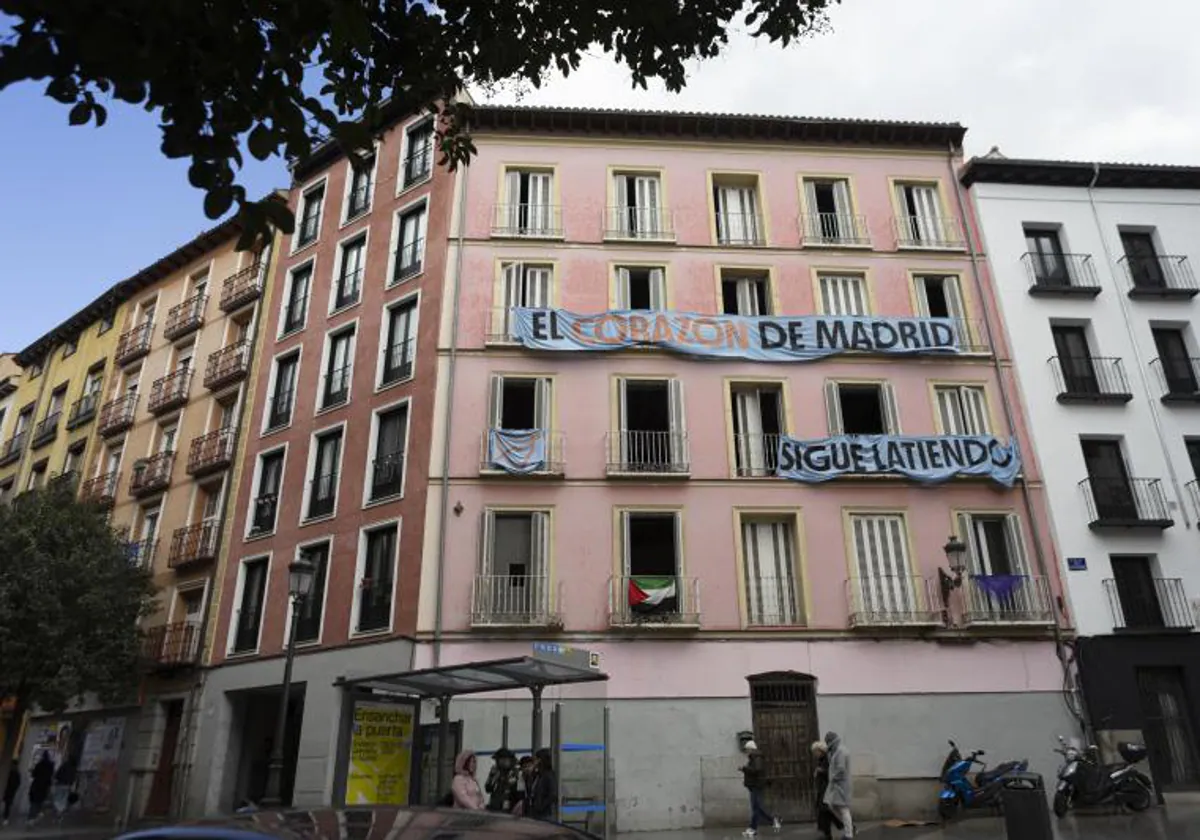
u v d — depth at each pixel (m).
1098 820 14.84
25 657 20.83
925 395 21.80
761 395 21.95
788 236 23.61
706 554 19.73
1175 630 19.58
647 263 22.91
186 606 25.00
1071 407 21.83
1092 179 24.48
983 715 18.70
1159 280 23.92
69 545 22.72
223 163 4.83
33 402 37.31
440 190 24.02
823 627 19.27
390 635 19.14
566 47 7.80
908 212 24.59
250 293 27.56
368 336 23.64
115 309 34.44
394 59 6.61
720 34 7.95
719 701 18.48
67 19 4.06
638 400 22.23
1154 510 20.98
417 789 12.12
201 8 4.53
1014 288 23.14
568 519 19.86
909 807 17.78
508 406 22.02
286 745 22.38
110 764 24.23
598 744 15.89
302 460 23.52
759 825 16.28
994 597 19.62
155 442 28.97
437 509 19.94
